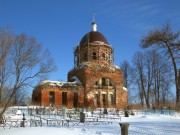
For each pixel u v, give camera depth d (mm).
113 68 67125
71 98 61969
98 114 47625
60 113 45188
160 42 43562
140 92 71688
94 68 65125
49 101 60031
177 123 32219
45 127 29438
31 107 50344
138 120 40500
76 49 70938
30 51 36219
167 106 56625
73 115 44625
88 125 32000
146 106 66312
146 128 26016
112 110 53594
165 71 68438
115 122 36406
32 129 27000
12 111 45656
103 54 68500
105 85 65750
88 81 63938
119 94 65750
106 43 69938
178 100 45500
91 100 63156
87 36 70000
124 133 17156
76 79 66438
